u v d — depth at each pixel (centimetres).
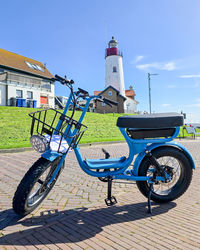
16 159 658
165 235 227
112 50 5178
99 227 246
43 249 204
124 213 283
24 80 2934
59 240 220
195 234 229
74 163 598
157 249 203
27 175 256
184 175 318
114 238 222
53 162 274
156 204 313
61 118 290
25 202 249
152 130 304
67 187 393
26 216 273
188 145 1081
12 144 901
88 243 214
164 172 299
